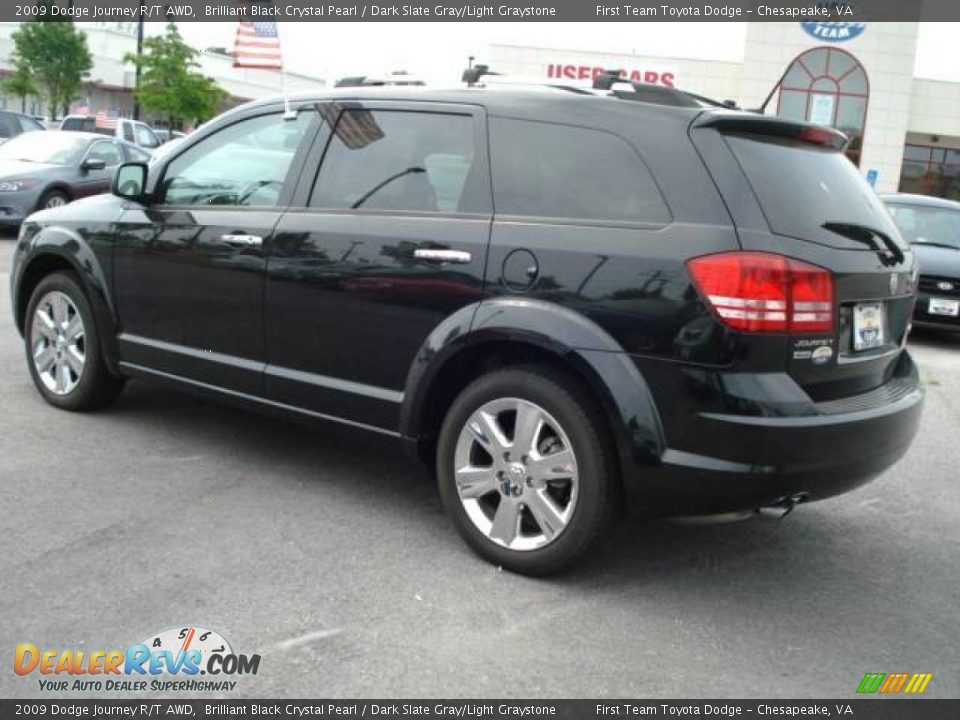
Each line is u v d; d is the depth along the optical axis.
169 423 5.40
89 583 3.44
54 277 5.39
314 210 4.30
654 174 3.46
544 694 2.91
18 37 37.22
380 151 4.20
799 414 3.25
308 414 4.30
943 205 10.95
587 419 3.46
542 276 3.55
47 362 5.52
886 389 3.80
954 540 4.42
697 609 3.54
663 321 3.30
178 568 3.60
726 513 3.34
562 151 3.70
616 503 3.51
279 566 3.67
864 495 5.00
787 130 3.62
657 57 32.84
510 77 4.22
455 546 3.95
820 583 3.86
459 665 3.04
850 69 30.73
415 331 3.88
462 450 3.80
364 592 3.50
